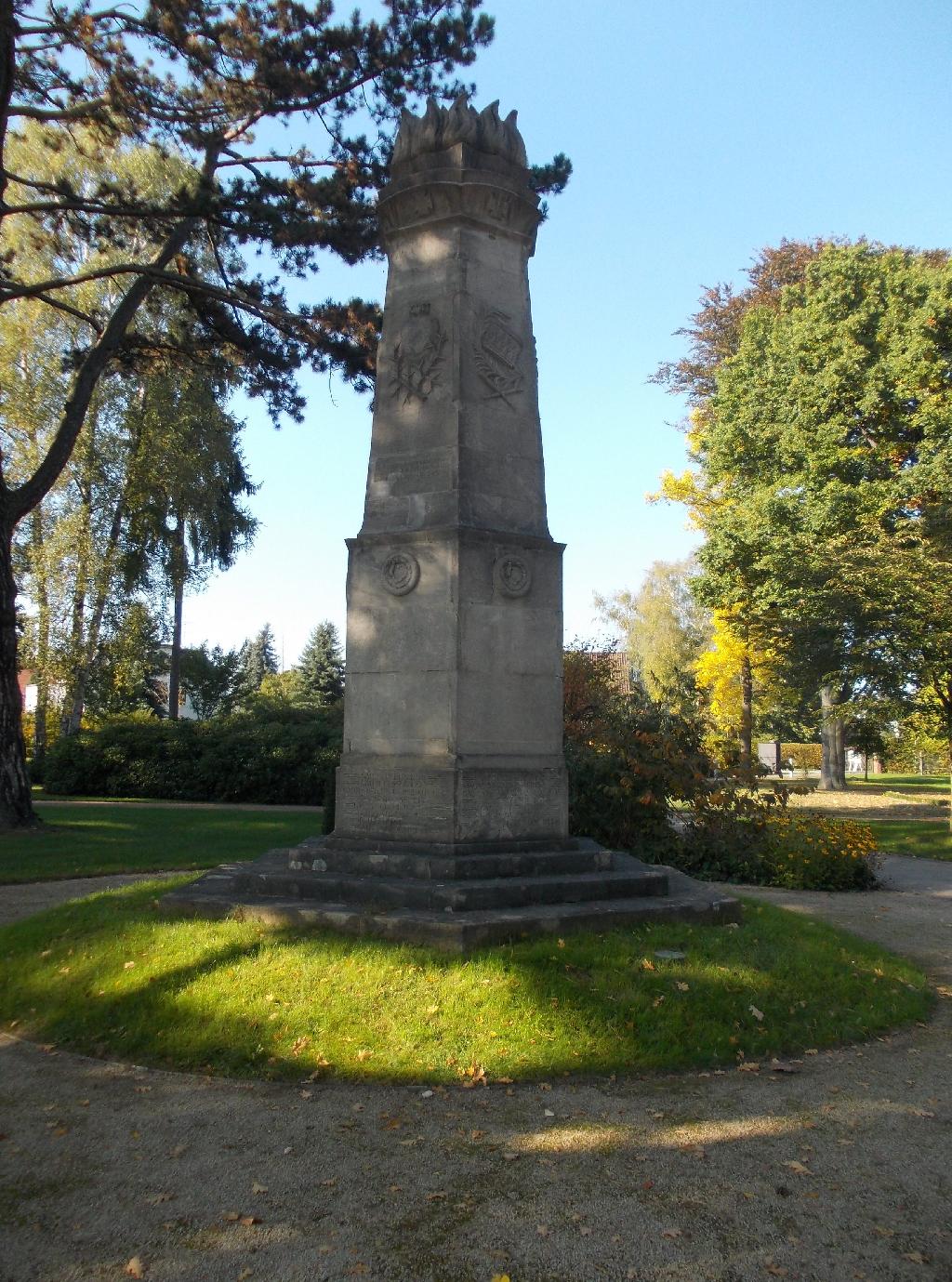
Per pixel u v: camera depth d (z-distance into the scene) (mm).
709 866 13961
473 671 8570
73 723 35750
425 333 9234
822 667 23938
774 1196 4414
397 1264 3857
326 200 17062
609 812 14195
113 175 28359
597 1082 5707
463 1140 4941
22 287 18281
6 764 18109
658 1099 5496
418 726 8609
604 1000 6438
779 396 28094
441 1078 5672
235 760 28297
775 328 28875
